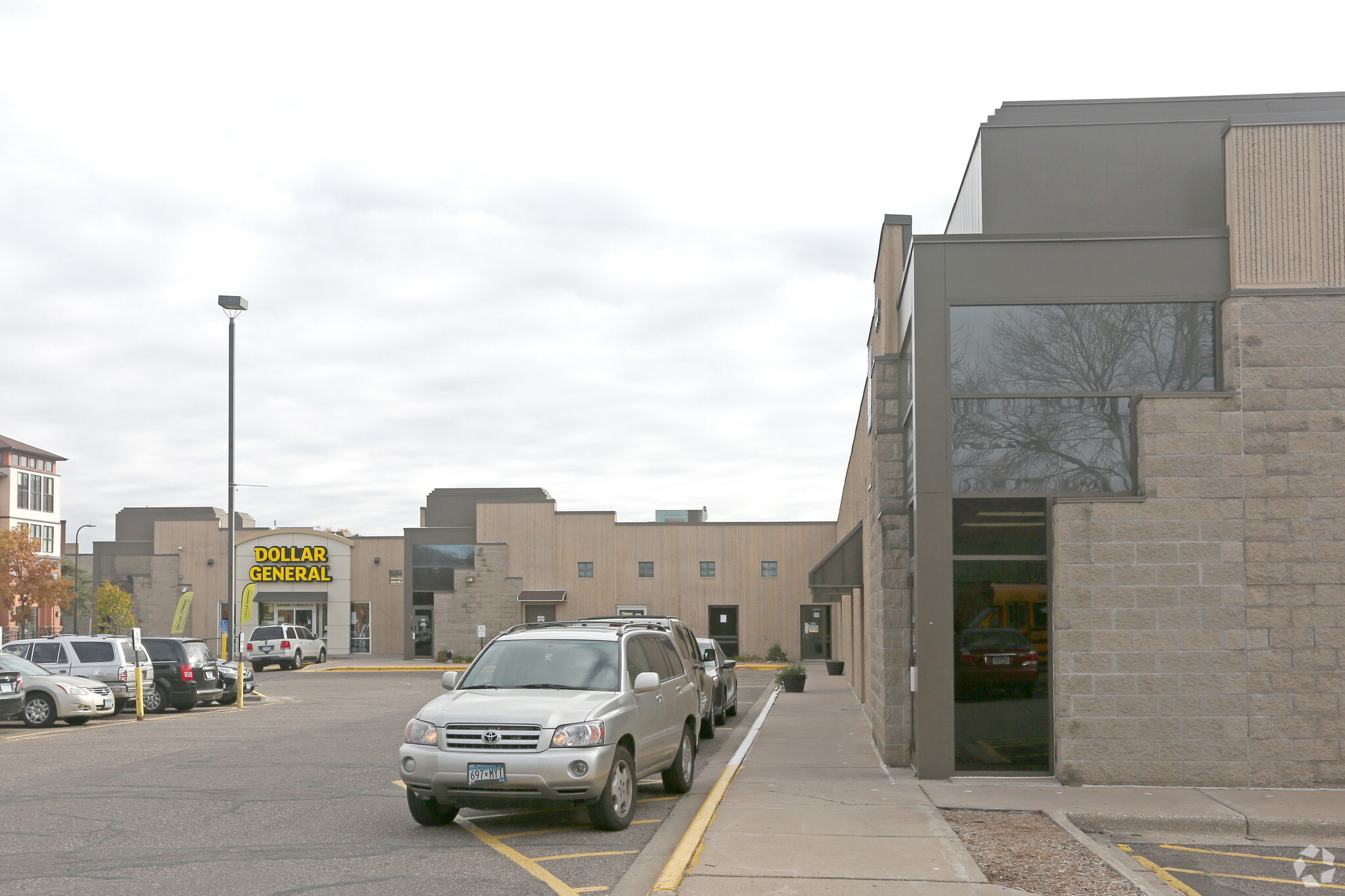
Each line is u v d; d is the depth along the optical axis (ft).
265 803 39.70
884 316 52.11
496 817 36.88
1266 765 39.75
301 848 31.65
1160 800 37.52
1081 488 42.01
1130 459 41.91
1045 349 42.63
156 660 87.56
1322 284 41.34
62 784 44.75
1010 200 45.50
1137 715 40.29
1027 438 42.39
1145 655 40.42
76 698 75.36
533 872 28.55
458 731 33.47
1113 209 45.24
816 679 123.85
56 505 289.53
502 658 38.63
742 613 177.47
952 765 41.75
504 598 181.06
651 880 27.63
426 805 34.83
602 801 33.47
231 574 106.73
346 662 183.52
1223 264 42.19
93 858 30.35
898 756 47.88
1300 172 41.81
